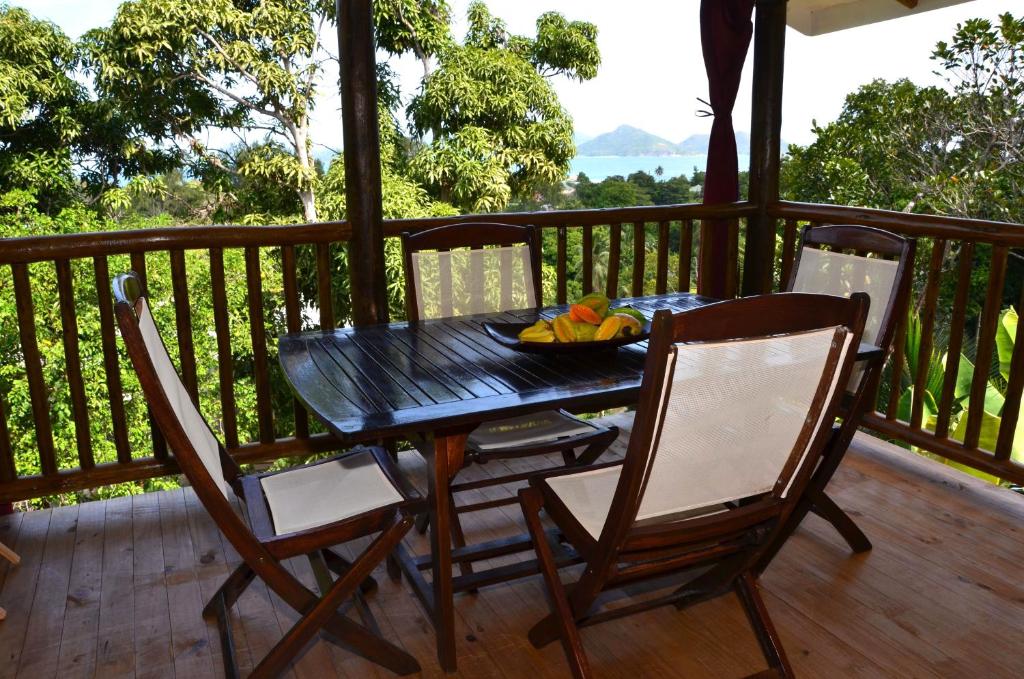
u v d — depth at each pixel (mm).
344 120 2953
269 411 3051
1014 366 2766
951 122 9930
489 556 2100
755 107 3809
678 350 1413
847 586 2273
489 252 2973
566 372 2008
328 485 2006
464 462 2254
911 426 3184
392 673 1937
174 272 2809
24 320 2654
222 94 13125
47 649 2027
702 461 1580
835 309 1540
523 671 1928
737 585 1868
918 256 9758
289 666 1959
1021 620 2109
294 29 12773
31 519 2744
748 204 3861
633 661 1959
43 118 12469
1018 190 9508
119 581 2350
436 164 12273
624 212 3572
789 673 1796
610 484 1918
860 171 10383
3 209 12031
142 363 1491
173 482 10578
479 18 13906
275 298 11508
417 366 2098
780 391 1562
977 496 2846
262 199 13516
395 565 2287
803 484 1729
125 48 12102
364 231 3037
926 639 2029
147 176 13086
